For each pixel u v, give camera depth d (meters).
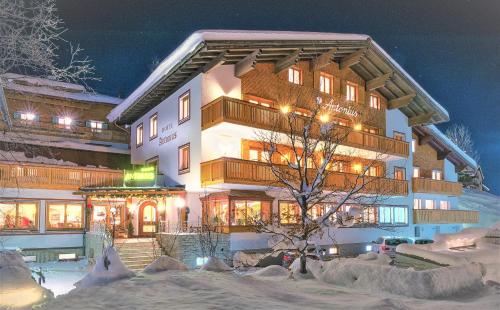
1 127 26.81
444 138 34.84
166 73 22.47
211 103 21.00
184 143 23.16
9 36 11.78
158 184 24.77
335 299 9.25
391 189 27.39
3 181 21.92
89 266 20.50
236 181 20.33
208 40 19.38
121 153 30.27
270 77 23.97
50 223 23.19
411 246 13.41
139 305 7.99
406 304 8.71
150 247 21.22
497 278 12.04
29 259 22.33
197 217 22.88
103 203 25.02
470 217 35.56
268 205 22.77
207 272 11.59
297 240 13.37
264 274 12.88
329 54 24.97
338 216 14.97
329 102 26.53
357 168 27.55
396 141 29.06
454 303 9.03
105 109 33.88
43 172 23.08
